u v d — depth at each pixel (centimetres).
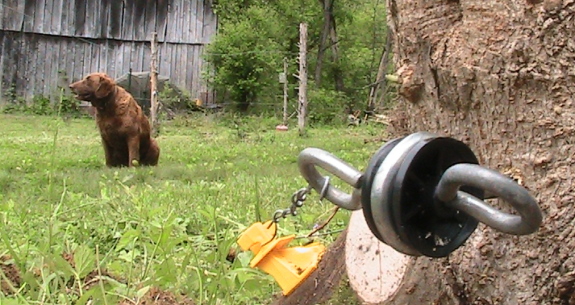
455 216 158
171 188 843
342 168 160
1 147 1588
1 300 295
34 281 326
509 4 234
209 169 1146
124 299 342
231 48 3225
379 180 150
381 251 279
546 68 229
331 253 307
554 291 227
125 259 404
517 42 232
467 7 245
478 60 241
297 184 903
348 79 3984
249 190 819
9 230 485
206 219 591
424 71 263
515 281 235
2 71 3088
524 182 233
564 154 228
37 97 3116
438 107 259
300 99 2238
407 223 151
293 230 481
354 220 296
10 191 889
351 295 290
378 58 4209
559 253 226
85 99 1272
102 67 3200
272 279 353
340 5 3788
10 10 3081
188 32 3284
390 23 285
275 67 3266
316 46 3822
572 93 226
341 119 3153
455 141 154
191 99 3284
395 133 294
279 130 2531
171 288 360
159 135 2228
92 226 534
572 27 225
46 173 1043
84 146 1691
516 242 234
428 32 258
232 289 347
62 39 3155
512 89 235
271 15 3572
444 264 252
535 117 232
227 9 3359
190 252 386
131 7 3212
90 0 3172
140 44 3238
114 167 1315
